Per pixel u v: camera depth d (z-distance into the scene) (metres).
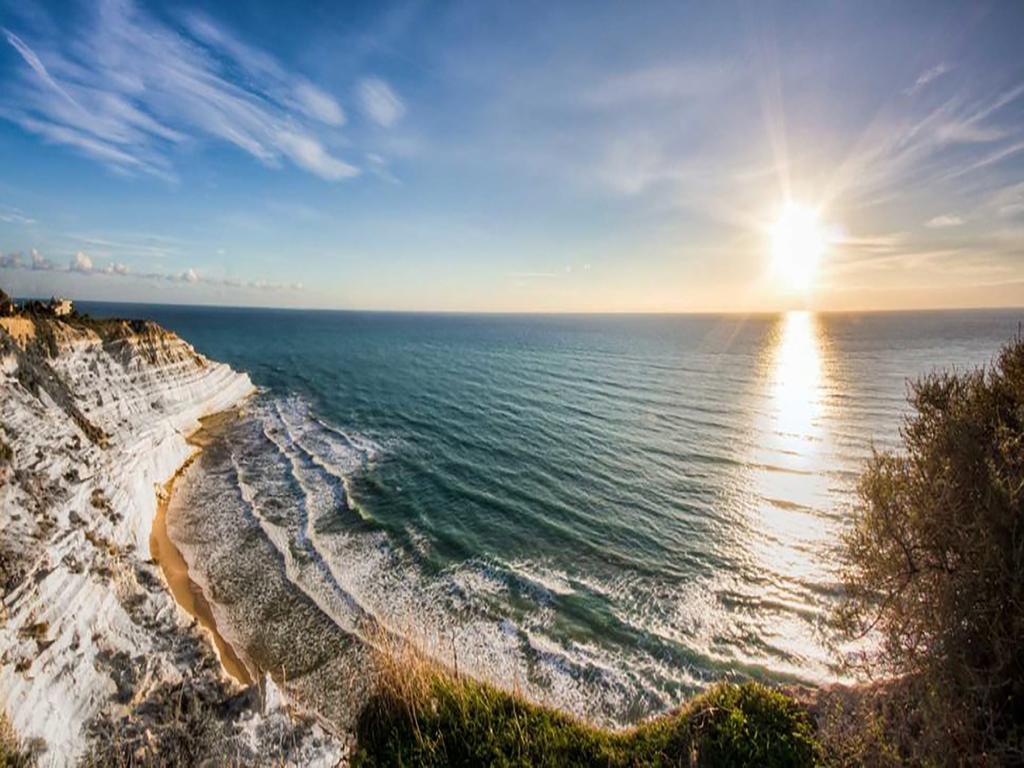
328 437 37.25
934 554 5.86
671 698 13.40
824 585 18.14
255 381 61.38
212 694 11.52
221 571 18.98
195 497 26.03
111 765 8.99
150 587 14.46
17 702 8.75
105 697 10.39
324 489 27.20
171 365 38.81
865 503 7.28
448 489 27.14
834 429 38.50
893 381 58.56
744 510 24.61
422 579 18.64
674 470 30.05
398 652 8.93
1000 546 5.07
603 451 33.59
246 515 23.84
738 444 35.00
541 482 28.22
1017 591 4.68
